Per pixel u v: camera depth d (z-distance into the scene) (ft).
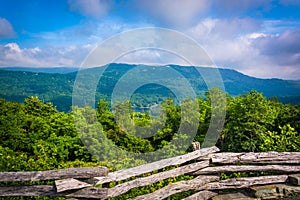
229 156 16.22
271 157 16.74
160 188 15.38
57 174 12.06
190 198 15.20
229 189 16.55
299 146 19.76
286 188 16.05
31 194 12.12
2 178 11.46
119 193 13.53
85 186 12.47
